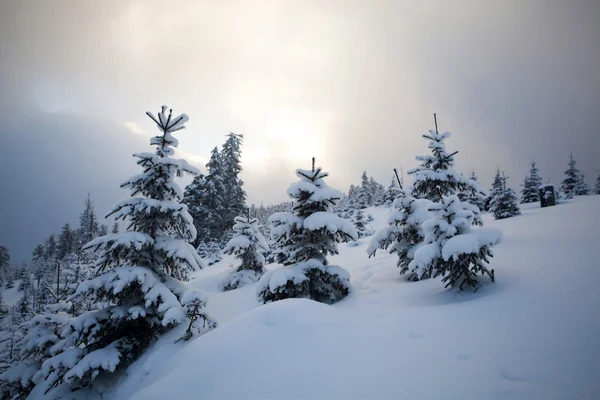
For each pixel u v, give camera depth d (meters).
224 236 33.66
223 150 38.78
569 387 2.94
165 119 9.20
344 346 4.50
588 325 3.94
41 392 6.80
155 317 7.82
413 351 4.14
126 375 6.90
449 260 6.58
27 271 64.12
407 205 10.04
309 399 3.43
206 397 3.87
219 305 10.55
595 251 7.04
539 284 5.70
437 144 12.96
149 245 8.34
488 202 33.59
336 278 8.76
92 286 7.31
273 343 4.73
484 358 3.70
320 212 9.03
